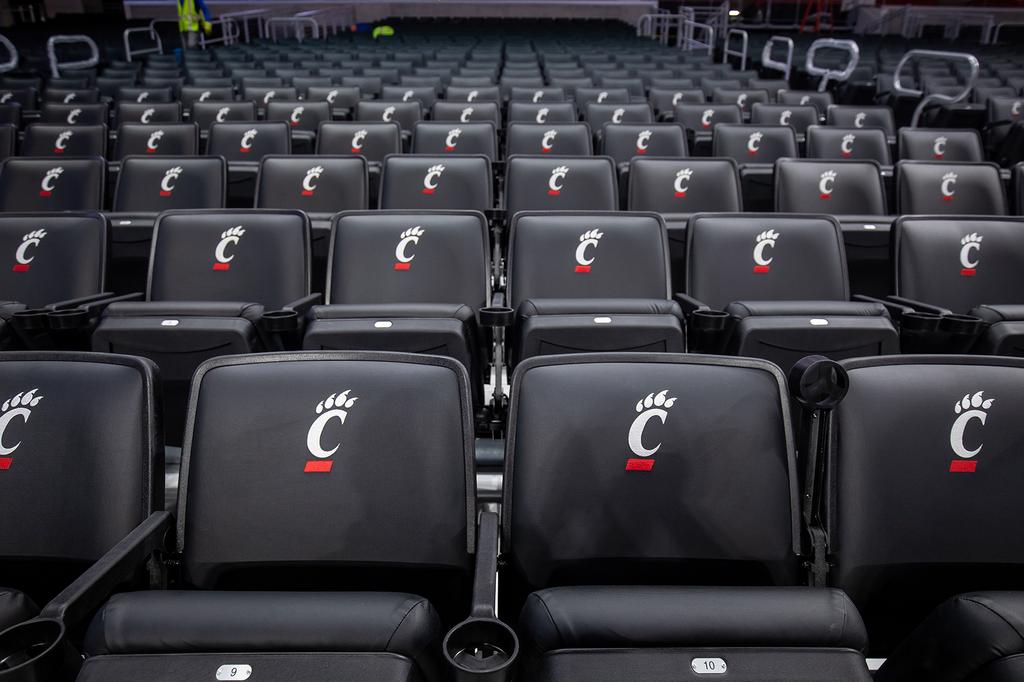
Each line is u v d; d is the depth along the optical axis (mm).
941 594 1283
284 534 1196
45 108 5180
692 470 1223
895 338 1763
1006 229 2553
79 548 1200
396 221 2463
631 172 3176
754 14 15430
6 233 2453
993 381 1239
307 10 14086
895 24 14586
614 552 1227
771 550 1217
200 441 1204
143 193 3166
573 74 7789
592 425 1224
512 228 2475
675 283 2836
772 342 1762
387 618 943
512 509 1227
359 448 1210
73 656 935
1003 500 1225
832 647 965
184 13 10148
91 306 2027
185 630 924
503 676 763
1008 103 6016
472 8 15023
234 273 2461
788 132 4047
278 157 3178
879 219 2777
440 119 5090
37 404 1224
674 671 914
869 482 1213
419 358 1246
